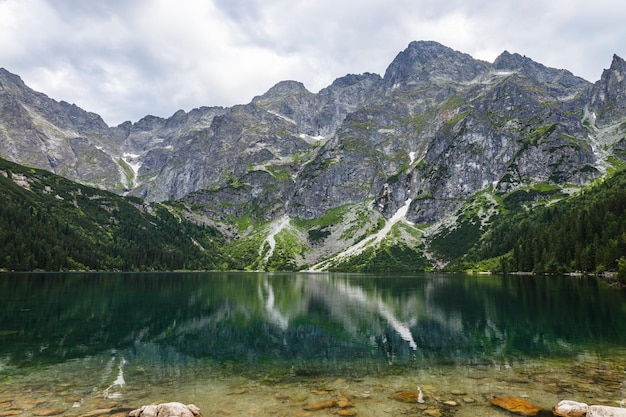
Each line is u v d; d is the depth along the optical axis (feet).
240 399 79.66
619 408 65.31
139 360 112.88
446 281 516.32
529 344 130.93
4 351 122.52
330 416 69.92
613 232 476.95
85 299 266.57
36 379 93.35
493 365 105.19
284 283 498.69
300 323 183.11
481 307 232.73
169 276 652.07
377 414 70.79
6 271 602.03
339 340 143.02
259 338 147.23
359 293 345.31
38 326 166.40
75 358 114.52
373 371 100.83
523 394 81.30
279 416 70.03
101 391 84.74
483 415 69.92
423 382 90.79
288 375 97.55
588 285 352.49
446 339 142.61
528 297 275.18
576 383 88.22
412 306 245.24
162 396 81.61
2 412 71.61
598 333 147.64
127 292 328.29
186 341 140.97
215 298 295.89
